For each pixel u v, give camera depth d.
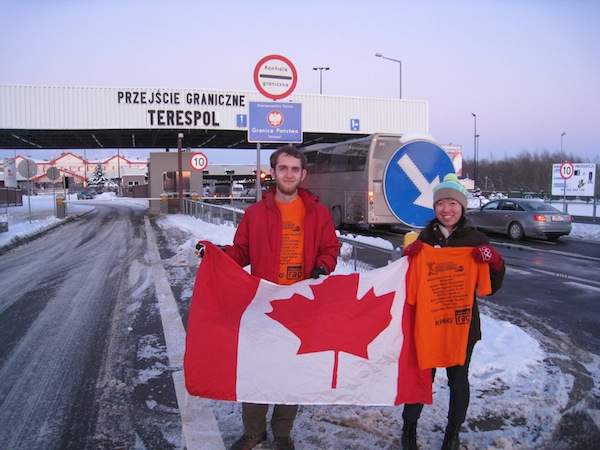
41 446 3.61
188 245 14.05
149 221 24.89
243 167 70.00
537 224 17.44
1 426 3.90
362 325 3.33
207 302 3.39
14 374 4.93
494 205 19.72
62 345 5.79
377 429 3.72
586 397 4.31
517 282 9.68
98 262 11.98
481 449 3.49
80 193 76.62
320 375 3.27
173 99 27.00
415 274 3.39
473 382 4.51
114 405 4.23
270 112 7.64
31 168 23.03
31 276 10.30
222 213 18.61
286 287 3.38
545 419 3.92
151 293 8.40
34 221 24.42
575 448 3.53
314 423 3.81
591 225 21.52
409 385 3.34
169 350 5.57
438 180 3.82
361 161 18.94
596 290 8.92
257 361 3.29
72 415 4.07
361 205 18.94
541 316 7.13
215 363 3.31
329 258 3.47
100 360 5.29
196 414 4.04
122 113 26.53
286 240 3.47
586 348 5.67
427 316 3.33
